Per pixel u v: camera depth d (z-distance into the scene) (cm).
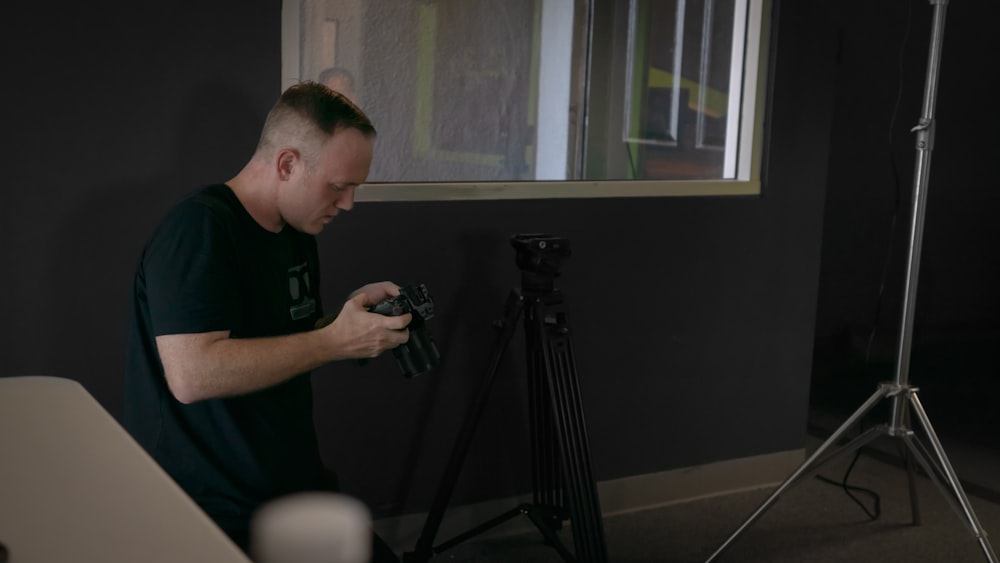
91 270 234
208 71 239
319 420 267
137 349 167
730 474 334
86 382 238
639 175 325
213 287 157
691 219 313
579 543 255
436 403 282
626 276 305
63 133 226
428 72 287
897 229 518
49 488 85
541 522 264
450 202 274
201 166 242
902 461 363
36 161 225
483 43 294
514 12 297
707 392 325
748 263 325
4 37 218
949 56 515
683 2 321
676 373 319
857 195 504
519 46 300
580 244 296
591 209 296
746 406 333
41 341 232
